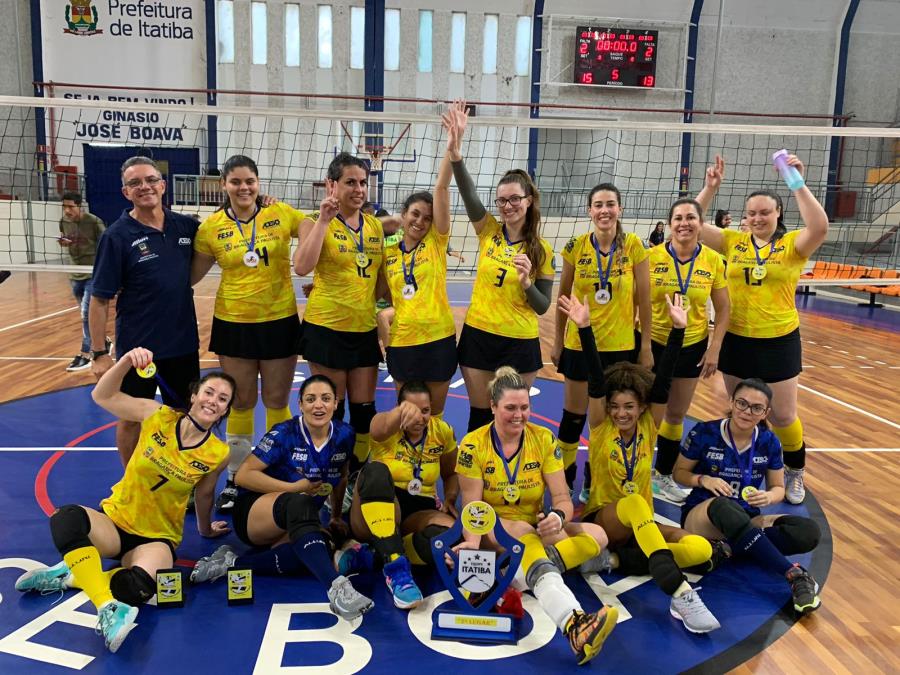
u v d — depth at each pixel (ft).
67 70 54.24
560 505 10.39
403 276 12.52
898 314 43.14
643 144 58.65
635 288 13.46
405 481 11.28
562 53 58.49
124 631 8.44
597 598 10.25
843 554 11.80
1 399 19.66
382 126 56.29
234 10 55.16
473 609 9.42
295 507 10.07
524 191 11.98
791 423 13.65
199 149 55.83
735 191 58.65
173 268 12.17
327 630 9.19
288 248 12.91
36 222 49.21
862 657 8.92
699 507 11.23
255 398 13.44
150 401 10.77
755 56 59.88
